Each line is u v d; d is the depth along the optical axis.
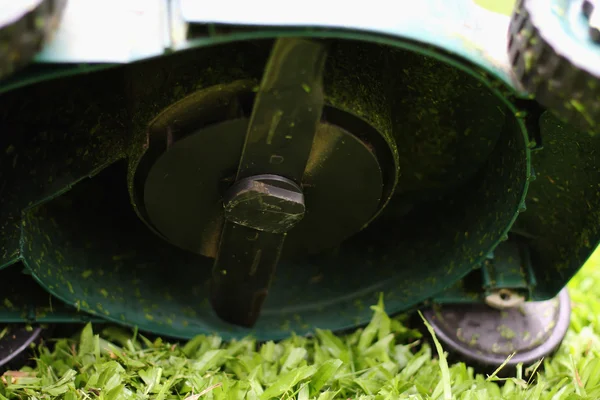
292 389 0.72
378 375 0.74
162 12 0.61
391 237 0.84
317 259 0.85
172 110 0.66
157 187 0.70
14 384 0.70
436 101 0.76
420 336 0.79
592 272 0.92
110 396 0.69
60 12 0.58
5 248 0.69
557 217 0.75
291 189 0.68
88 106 0.72
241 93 0.66
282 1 0.59
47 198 0.69
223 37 0.58
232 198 0.67
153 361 0.74
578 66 0.58
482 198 0.77
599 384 0.73
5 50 0.54
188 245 0.75
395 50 0.73
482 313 0.80
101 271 0.78
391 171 0.71
